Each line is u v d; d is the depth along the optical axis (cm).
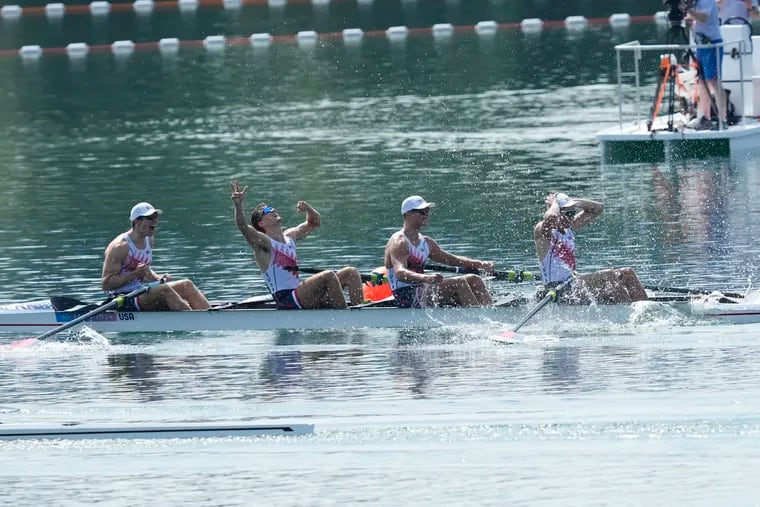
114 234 7256
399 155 9581
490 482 3566
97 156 10094
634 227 6956
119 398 4416
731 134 9012
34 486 3688
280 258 5294
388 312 5247
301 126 11200
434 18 18725
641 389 4241
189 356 4950
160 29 18525
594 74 13475
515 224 7138
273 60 15550
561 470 3625
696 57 9150
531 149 9644
